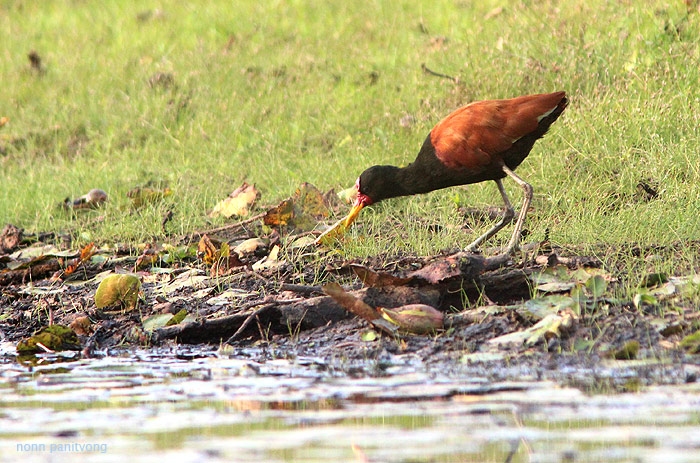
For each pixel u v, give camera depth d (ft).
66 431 22.71
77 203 48.14
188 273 38.42
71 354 32.32
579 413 22.89
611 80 48.83
